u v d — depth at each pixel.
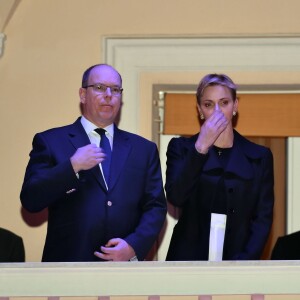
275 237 17.97
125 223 11.12
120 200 11.15
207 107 11.36
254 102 17.64
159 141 17.78
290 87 17.45
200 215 11.32
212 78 11.43
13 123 17.44
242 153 11.58
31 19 17.66
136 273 7.89
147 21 17.41
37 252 16.94
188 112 17.55
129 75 17.45
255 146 11.82
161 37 17.38
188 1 17.39
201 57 17.39
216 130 10.71
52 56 17.55
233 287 7.89
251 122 17.64
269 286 7.89
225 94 11.28
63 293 7.82
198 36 17.31
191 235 11.34
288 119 17.56
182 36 17.31
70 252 10.88
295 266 7.94
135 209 11.29
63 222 10.99
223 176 11.31
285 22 17.25
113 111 11.62
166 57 17.44
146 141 11.87
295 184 17.91
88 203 11.02
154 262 7.93
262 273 7.91
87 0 17.58
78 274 7.86
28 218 17.05
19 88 17.50
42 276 7.82
